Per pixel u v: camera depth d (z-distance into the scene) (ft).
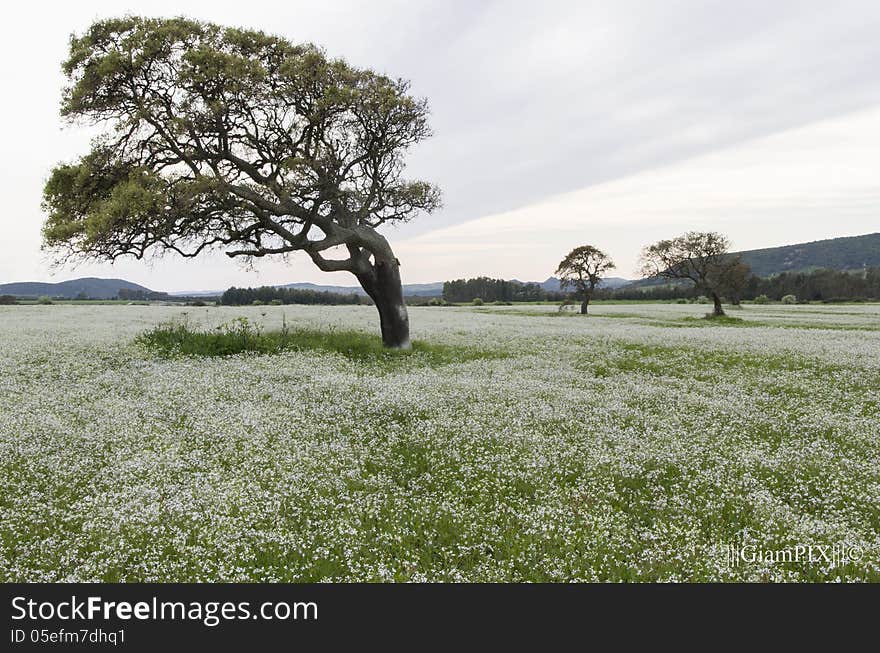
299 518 27.61
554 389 56.95
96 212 64.80
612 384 61.62
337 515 27.81
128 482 31.32
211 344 79.56
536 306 314.14
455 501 29.63
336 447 37.60
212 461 35.06
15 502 27.96
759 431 43.42
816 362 74.28
